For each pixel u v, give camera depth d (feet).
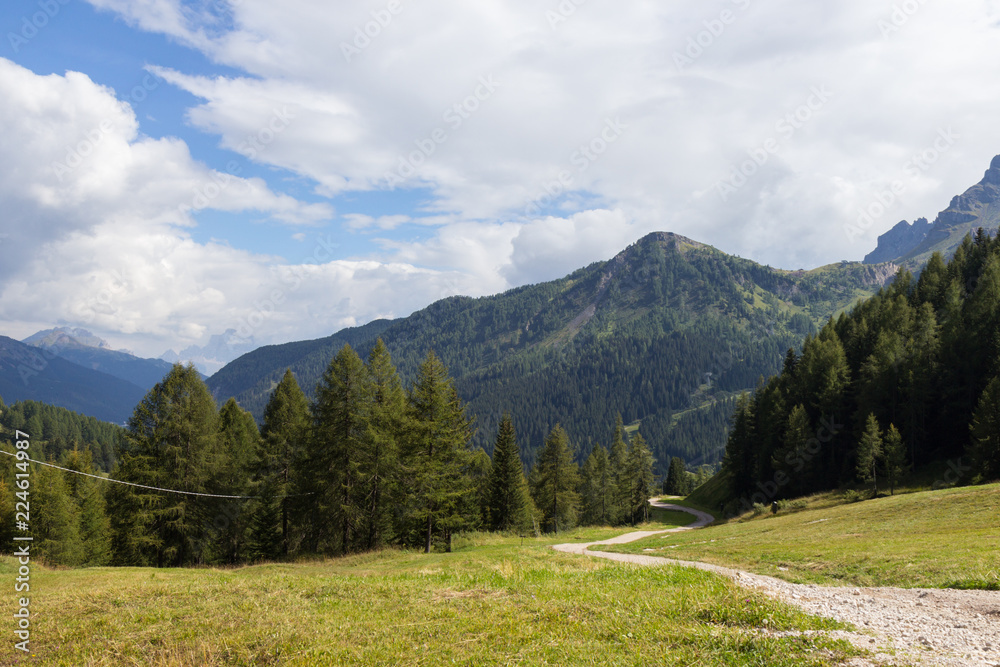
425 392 119.55
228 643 28.14
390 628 28.99
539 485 227.81
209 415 127.24
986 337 191.11
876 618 30.32
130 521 112.88
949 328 203.41
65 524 135.33
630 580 39.83
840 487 196.44
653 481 281.33
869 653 22.50
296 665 24.52
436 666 23.27
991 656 22.70
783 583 43.96
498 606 32.24
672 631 25.90
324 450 120.26
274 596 37.55
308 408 131.95
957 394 190.70
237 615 33.32
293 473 132.05
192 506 118.73
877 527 96.37
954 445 185.68
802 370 244.01
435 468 116.67
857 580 53.67
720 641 24.17
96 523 144.56
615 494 285.64
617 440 306.55
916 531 84.79
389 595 36.81
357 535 123.95
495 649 24.95
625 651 23.84
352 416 118.32
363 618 31.22
